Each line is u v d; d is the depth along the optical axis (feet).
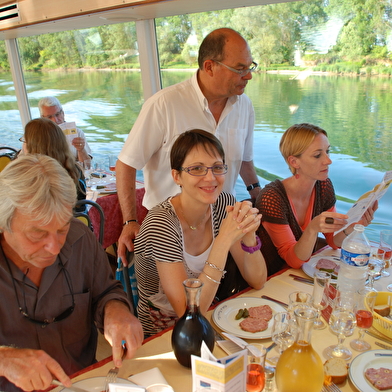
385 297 4.41
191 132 4.88
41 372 3.16
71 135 12.17
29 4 12.00
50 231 3.35
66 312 4.14
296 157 6.16
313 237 5.46
